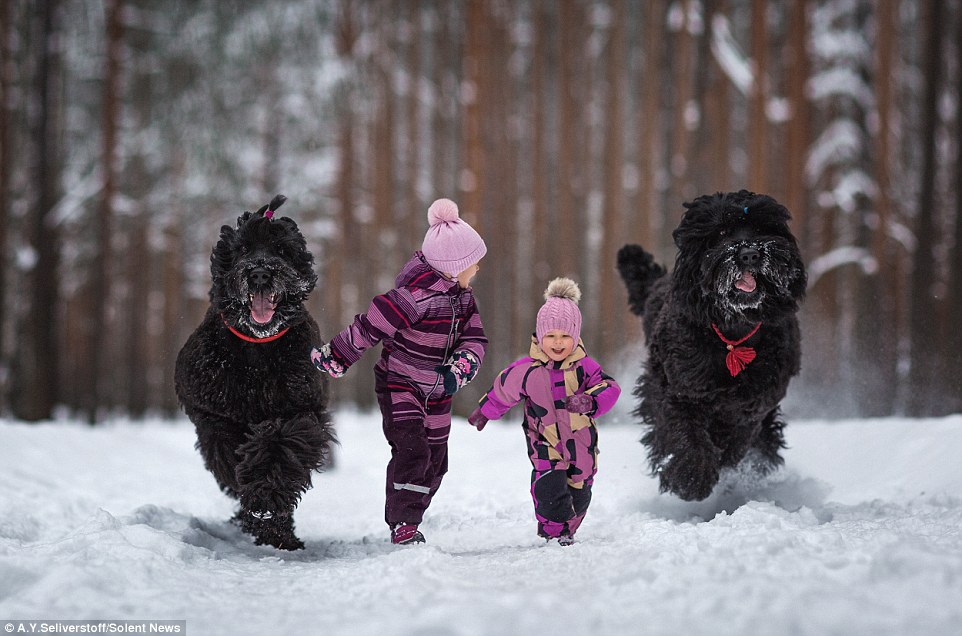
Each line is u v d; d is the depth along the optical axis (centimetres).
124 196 2909
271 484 754
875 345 2200
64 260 2841
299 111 2941
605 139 2845
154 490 1207
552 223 2883
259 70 2953
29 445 1337
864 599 452
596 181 2997
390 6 3016
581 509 780
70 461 1334
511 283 2795
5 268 2547
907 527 689
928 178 2217
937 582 464
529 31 2983
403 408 785
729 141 2673
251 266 736
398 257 2944
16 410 2552
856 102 2597
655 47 2705
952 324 2109
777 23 2661
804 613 431
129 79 2930
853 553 543
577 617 442
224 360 774
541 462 776
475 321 819
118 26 2838
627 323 2548
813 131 2572
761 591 469
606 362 2681
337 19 3009
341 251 2920
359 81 2944
